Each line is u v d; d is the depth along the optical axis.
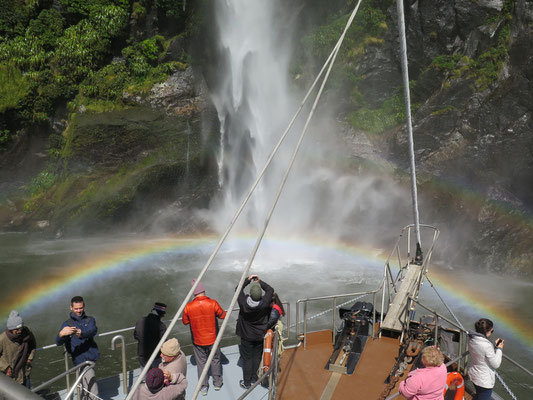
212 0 42.84
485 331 6.87
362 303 9.57
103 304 24.97
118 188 41.00
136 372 8.78
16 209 42.38
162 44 44.25
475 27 37.03
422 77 38.97
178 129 42.81
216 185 44.00
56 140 43.88
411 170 9.38
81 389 7.33
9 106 41.31
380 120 40.66
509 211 33.72
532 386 16.64
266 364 7.26
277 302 7.88
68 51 42.31
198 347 7.77
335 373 7.82
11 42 42.31
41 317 23.00
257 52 44.34
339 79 41.75
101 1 43.56
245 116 44.75
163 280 29.05
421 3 38.88
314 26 43.56
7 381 1.53
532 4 34.25
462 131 36.12
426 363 5.79
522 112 34.19
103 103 42.44
